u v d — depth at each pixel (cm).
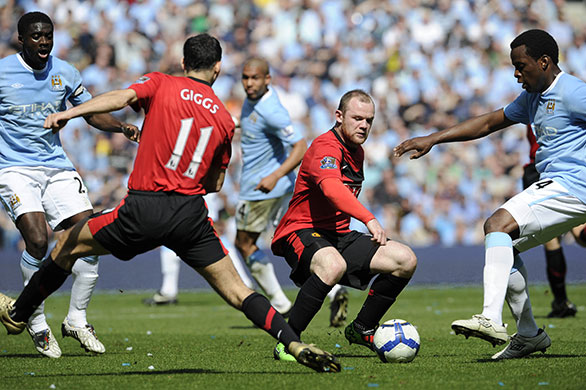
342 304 2905
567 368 1703
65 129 6109
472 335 1755
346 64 6994
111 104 1480
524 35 1848
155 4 6950
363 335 1997
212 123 1573
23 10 6831
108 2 6919
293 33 7138
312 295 1847
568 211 1820
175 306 4191
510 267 1778
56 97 2158
